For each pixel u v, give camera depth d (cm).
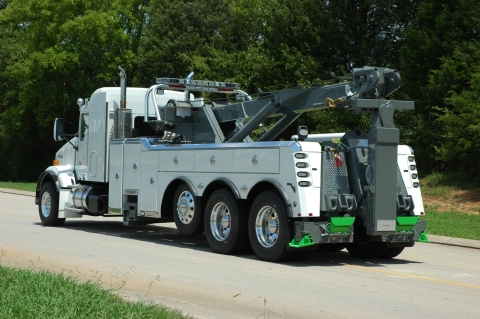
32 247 1234
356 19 2709
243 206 1171
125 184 1440
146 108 1401
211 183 1220
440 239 1481
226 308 743
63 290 720
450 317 723
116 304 672
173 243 1362
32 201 2573
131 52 4038
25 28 4553
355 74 1106
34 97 4022
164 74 3884
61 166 1667
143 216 1386
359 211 1094
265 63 2791
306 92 1199
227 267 1040
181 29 3903
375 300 805
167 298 790
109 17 3897
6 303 660
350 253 1238
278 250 1083
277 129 1299
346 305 773
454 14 2338
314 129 2712
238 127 1320
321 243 1119
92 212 1545
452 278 990
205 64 3431
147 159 1379
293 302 783
